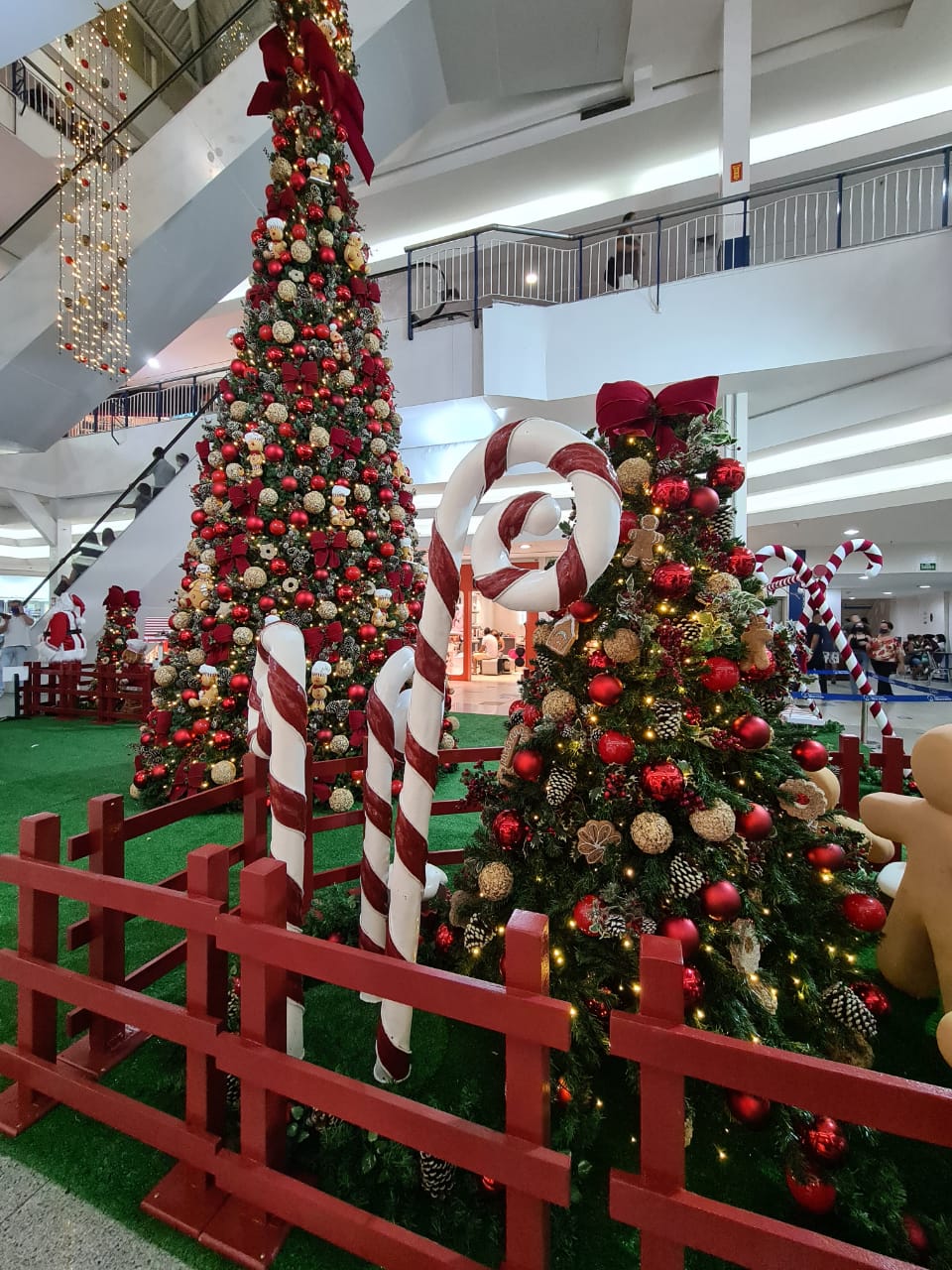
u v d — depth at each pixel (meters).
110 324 5.51
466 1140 0.77
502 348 5.30
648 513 1.39
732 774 1.34
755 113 7.65
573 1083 1.07
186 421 9.24
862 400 5.28
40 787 3.60
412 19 5.61
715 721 1.30
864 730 4.05
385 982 0.83
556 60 7.40
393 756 1.47
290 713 1.31
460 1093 1.22
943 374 4.76
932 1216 0.98
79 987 1.11
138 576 7.36
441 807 1.90
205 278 5.76
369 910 1.43
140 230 5.05
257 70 5.13
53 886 1.15
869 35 6.67
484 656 12.44
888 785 2.27
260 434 3.06
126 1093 1.21
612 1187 0.71
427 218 9.66
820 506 8.55
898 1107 0.59
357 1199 0.98
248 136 5.06
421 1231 0.95
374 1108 0.83
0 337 5.27
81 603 6.86
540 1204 0.75
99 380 6.00
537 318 5.38
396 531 3.55
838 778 2.28
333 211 3.39
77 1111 1.18
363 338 3.46
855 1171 0.96
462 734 5.33
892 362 4.85
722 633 1.29
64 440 9.84
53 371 5.66
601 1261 0.91
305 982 1.63
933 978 1.54
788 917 1.36
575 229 8.87
